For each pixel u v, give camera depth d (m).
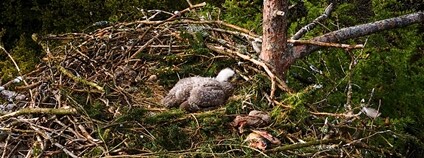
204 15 4.25
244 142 2.62
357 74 3.77
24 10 6.29
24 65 5.32
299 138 2.71
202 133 2.75
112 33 3.57
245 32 3.62
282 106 2.84
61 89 2.95
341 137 2.68
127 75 3.29
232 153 2.60
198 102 2.92
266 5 3.23
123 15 5.79
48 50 3.48
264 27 3.26
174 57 3.38
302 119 2.78
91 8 6.11
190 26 3.63
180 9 6.13
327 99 3.45
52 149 2.64
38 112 2.76
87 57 3.31
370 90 3.76
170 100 2.97
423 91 3.83
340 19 4.40
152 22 3.63
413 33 4.16
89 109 2.83
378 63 3.91
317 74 3.72
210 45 3.44
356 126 2.86
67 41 4.08
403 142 3.44
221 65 3.36
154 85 3.24
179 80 3.16
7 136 2.71
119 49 3.48
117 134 2.69
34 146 2.58
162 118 2.80
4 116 2.76
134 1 5.91
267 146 2.64
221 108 2.90
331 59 3.92
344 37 3.47
